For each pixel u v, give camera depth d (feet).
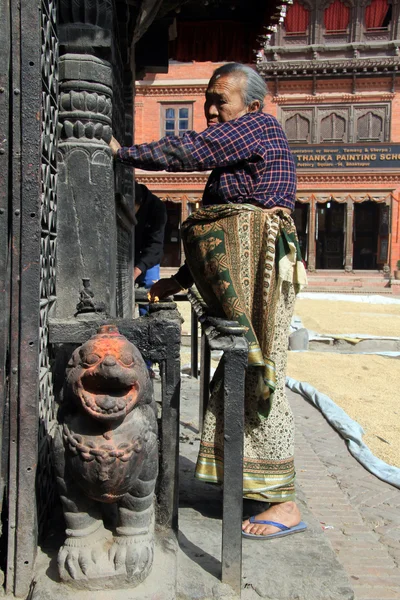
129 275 15.40
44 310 6.63
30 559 5.95
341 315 49.32
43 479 6.65
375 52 84.69
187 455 10.65
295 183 7.88
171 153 7.49
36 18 5.83
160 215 18.10
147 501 5.92
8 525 5.98
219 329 6.35
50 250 7.29
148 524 6.05
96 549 5.82
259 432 7.66
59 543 6.52
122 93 12.64
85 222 7.93
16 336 5.95
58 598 5.49
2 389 6.00
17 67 5.82
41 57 6.16
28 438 5.96
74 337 6.81
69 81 7.82
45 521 6.78
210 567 6.48
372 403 20.35
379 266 94.48
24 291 5.92
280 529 7.47
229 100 7.98
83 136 7.91
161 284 9.56
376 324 43.57
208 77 80.59
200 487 9.11
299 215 103.04
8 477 6.06
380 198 85.92
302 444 14.17
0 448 6.03
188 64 80.69
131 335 6.49
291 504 7.79
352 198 86.48
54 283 7.72
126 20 10.80
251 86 8.00
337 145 85.51
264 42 18.51
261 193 7.64
